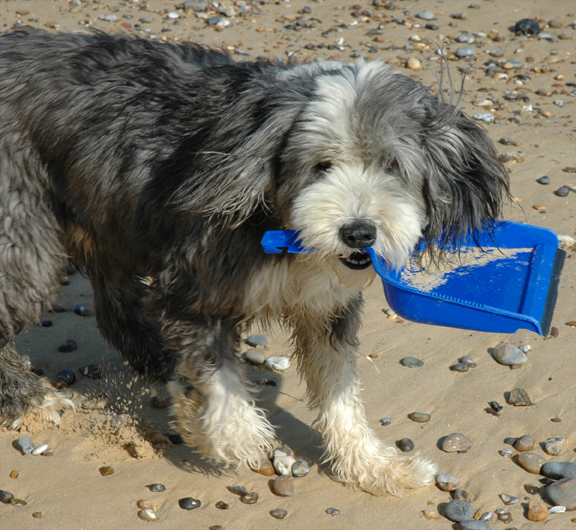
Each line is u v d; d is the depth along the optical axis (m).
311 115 3.28
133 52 4.16
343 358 4.05
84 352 5.23
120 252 4.21
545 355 5.02
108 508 3.78
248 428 3.84
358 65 3.58
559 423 4.40
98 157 3.94
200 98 3.75
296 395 4.77
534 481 3.97
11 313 4.13
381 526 3.71
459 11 10.73
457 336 5.32
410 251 3.40
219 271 3.64
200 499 3.89
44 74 4.09
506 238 4.09
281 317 4.16
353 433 4.00
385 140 3.24
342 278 3.45
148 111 3.86
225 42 9.73
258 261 3.60
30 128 4.04
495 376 4.86
